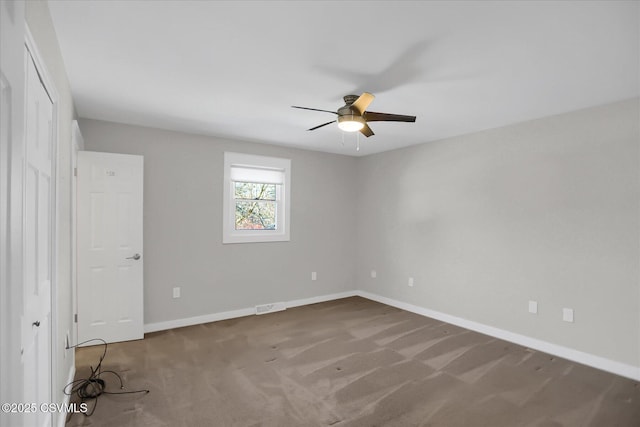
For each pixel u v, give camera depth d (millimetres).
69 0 1710
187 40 2111
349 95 2957
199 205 4383
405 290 5062
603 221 3146
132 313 3742
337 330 4105
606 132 3139
